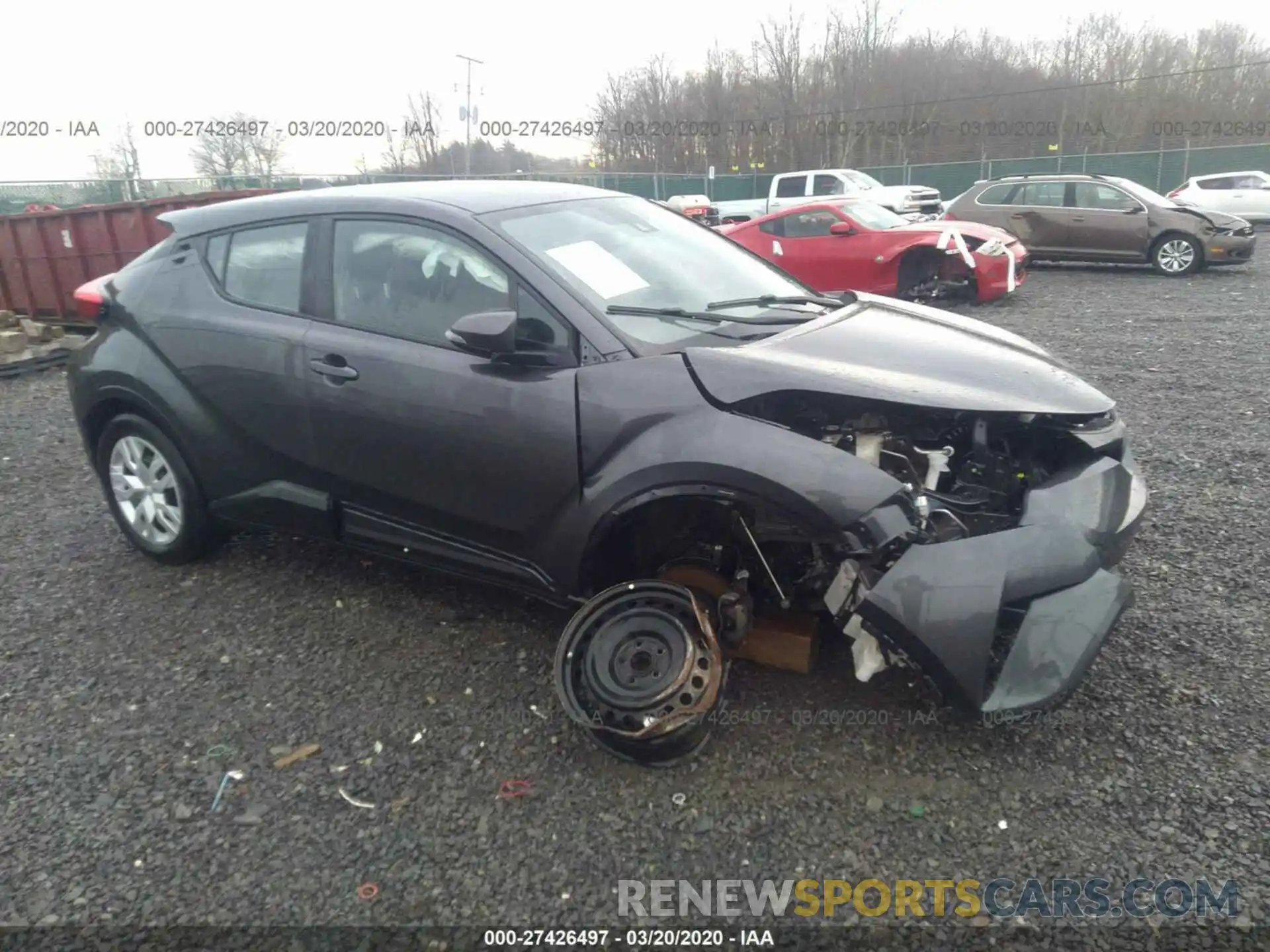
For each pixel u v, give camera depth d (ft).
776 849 8.63
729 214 86.17
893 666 10.56
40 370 31.53
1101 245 50.24
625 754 9.53
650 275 12.03
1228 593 12.63
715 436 9.61
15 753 10.43
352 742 10.36
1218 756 9.43
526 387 10.61
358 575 14.35
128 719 10.98
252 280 13.29
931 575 8.90
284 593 13.87
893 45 144.66
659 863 8.54
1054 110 150.51
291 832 9.09
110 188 70.28
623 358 10.39
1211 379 24.49
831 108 146.20
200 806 9.48
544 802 9.34
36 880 8.61
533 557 11.07
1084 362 27.35
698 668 9.42
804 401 9.85
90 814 9.42
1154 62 152.25
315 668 11.84
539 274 11.02
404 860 8.68
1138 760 9.44
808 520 9.21
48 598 14.06
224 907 8.23
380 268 12.20
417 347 11.56
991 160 135.33
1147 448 18.90
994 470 10.22
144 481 14.70
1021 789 9.16
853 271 40.96
